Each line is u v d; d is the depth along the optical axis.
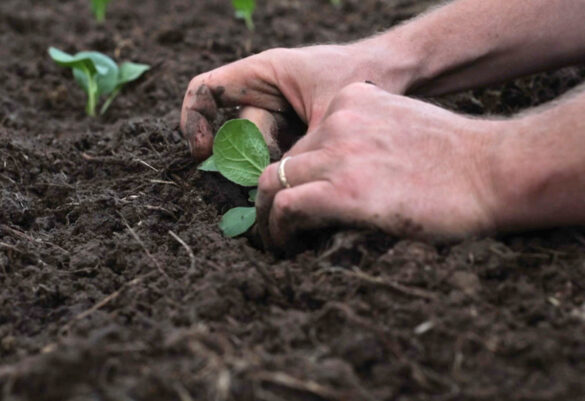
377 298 0.93
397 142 0.96
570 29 1.09
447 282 0.93
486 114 1.29
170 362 0.88
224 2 1.90
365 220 0.95
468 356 0.88
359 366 0.88
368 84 1.01
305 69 1.07
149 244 1.05
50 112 1.46
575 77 1.30
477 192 0.95
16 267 1.04
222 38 1.65
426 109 0.99
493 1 1.10
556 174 0.93
